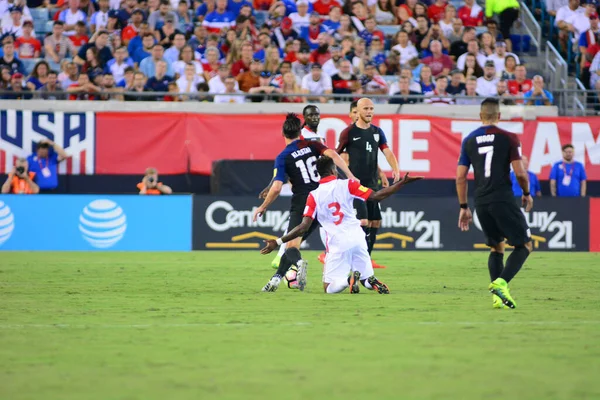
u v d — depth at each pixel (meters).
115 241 64.62
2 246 64.12
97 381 17.45
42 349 21.14
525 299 33.31
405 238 65.62
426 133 70.12
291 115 35.28
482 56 77.75
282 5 78.62
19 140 67.81
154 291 36.12
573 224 66.94
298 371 18.44
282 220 65.19
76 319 26.86
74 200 64.62
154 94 69.25
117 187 68.94
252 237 64.94
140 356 20.19
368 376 17.95
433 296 34.03
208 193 70.31
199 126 69.00
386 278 43.12
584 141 71.00
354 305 30.67
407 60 76.31
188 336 23.20
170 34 75.75
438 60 76.38
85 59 73.31
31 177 67.25
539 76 74.06
